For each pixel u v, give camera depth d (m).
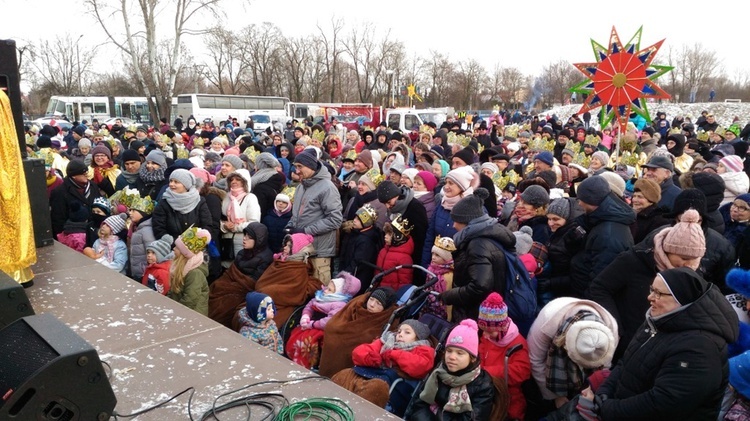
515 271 4.03
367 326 4.46
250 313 4.65
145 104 43.31
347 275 5.11
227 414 2.52
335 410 2.58
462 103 61.62
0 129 3.80
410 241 5.29
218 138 12.34
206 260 5.72
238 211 6.25
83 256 4.92
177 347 3.16
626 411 2.69
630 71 8.13
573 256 4.34
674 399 2.52
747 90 70.44
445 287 4.45
